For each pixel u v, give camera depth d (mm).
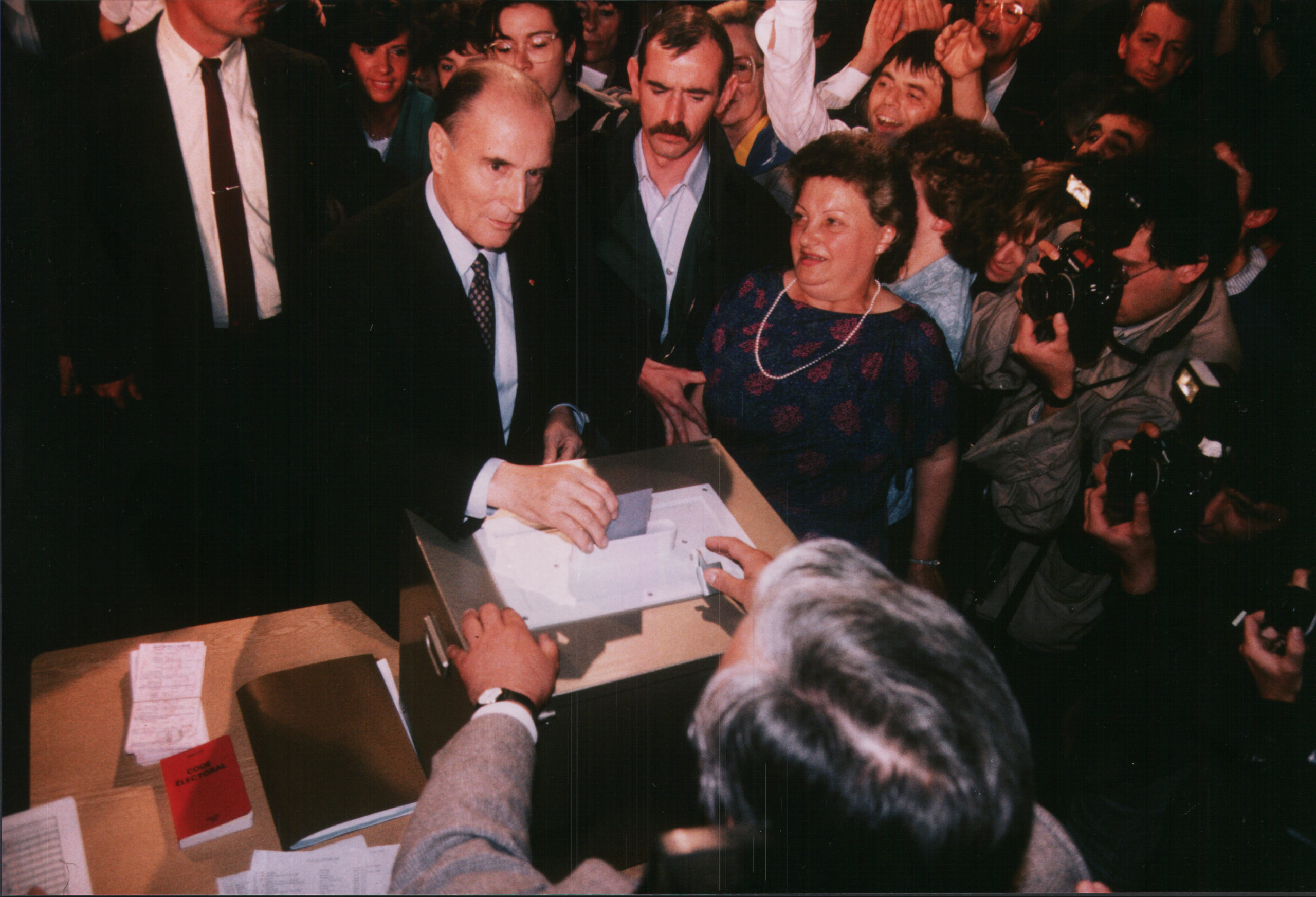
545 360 1569
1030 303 1546
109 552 1582
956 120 1470
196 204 1439
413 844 765
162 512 1580
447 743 905
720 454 1303
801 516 1681
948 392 1595
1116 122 1468
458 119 1418
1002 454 1620
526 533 1148
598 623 1020
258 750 1072
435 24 1379
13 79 1344
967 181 1492
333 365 1513
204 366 1525
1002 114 1471
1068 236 1513
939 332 1566
